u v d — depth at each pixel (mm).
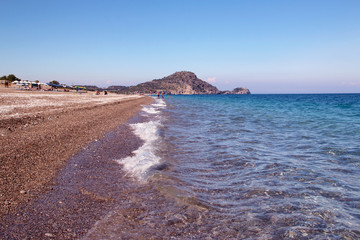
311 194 5953
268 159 9156
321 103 60625
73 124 14688
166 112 32062
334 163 8641
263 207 5227
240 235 4152
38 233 3957
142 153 9609
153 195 5746
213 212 4969
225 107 47094
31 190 5699
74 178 6738
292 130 16562
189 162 8664
